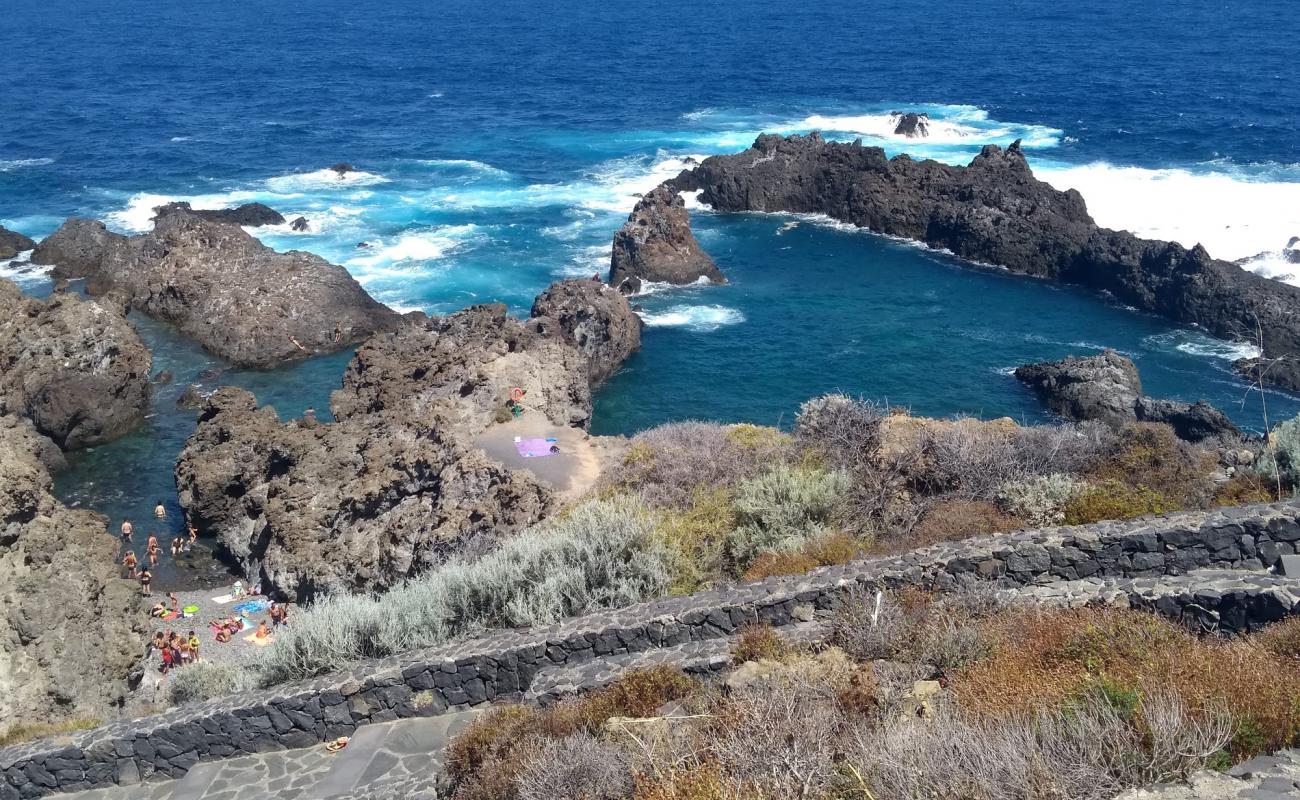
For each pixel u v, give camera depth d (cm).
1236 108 10944
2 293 5081
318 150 10325
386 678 1631
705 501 2359
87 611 2748
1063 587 1484
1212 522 1487
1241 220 7338
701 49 17275
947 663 1288
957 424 2545
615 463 3116
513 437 3572
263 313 5769
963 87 13088
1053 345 5925
